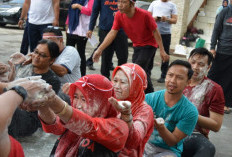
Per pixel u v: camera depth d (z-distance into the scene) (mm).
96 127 1748
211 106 3242
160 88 6586
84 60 6121
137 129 2068
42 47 3562
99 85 1846
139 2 12125
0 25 14359
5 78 3324
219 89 3246
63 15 14953
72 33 6012
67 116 1642
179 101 2801
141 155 2246
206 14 12125
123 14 4898
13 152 1479
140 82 2270
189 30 12023
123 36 5684
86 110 1868
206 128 3197
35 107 1475
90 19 5891
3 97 1274
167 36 7145
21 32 12984
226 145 4234
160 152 2799
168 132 2664
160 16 7211
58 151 2020
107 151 1884
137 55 5289
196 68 3295
